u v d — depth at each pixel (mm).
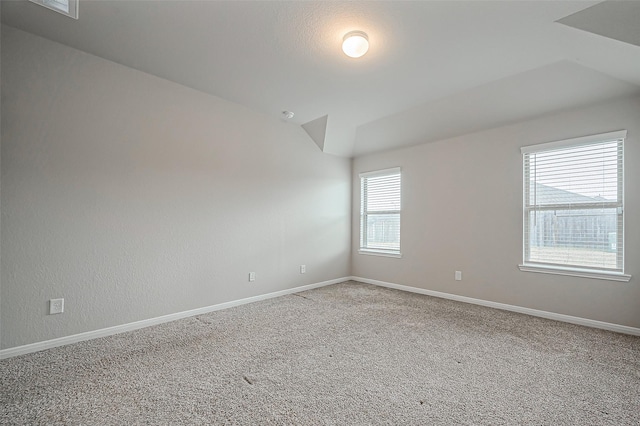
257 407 1679
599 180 3018
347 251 5297
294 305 3732
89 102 2633
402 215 4680
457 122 3822
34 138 2361
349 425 1537
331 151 4918
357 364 2199
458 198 4043
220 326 2971
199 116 3373
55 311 2449
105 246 2713
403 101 3621
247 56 2664
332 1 1978
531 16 2068
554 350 2441
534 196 3434
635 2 1845
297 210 4465
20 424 1520
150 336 2697
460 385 1922
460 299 3984
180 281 3205
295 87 3270
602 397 1788
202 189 3398
